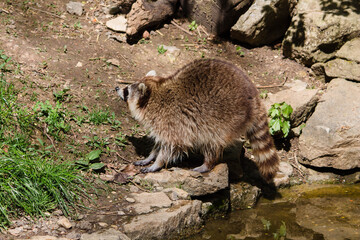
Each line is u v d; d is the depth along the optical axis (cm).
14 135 621
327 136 764
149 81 642
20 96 697
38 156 605
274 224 629
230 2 936
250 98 629
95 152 636
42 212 528
